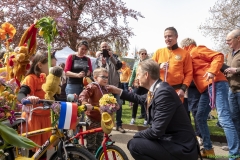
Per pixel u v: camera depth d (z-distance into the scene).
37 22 2.78
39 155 2.78
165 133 3.01
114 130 6.62
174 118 2.95
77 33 18.72
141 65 3.11
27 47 2.57
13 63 2.44
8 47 2.76
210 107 4.48
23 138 1.67
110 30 19.77
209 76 4.12
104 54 5.63
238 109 4.29
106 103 2.95
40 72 3.28
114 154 3.42
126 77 11.13
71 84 5.36
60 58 13.22
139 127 6.83
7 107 1.81
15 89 2.34
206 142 4.46
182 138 2.94
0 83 1.90
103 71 3.95
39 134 2.90
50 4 18.55
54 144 2.79
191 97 4.83
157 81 3.08
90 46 19.47
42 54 3.30
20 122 2.93
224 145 5.49
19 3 18.20
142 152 2.99
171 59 4.48
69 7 18.83
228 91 4.35
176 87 4.41
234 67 4.17
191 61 4.50
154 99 2.96
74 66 5.36
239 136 4.33
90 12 19.22
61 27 2.87
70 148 2.71
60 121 2.60
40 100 2.56
